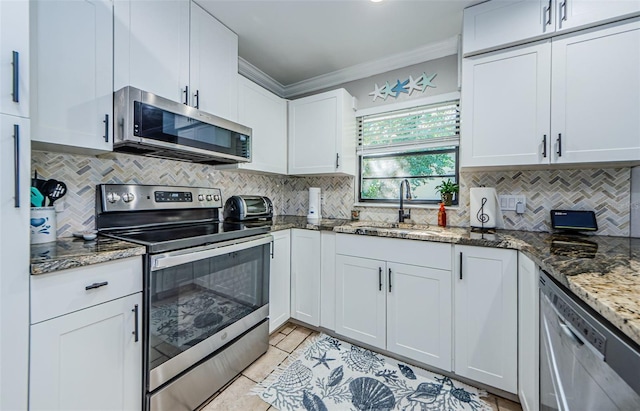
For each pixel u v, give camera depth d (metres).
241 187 2.51
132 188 1.61
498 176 1.93
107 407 1.07
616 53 1.34
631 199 1.56
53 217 1.26
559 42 1.46
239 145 1.93
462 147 1.72
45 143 1.13
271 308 2.01
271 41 2.11
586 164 1.50
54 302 0.93
